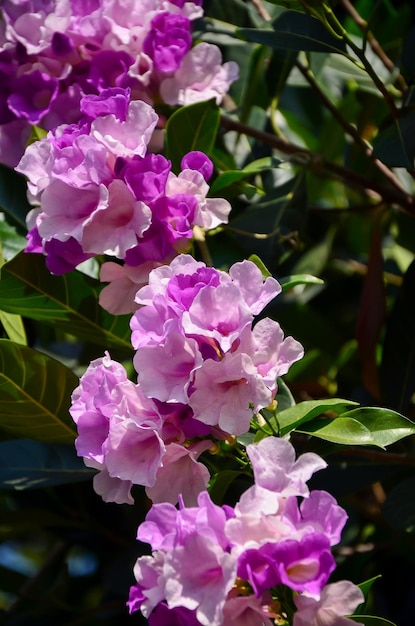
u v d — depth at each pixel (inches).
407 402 54.2
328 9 51.3
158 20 49.6
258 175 58.9
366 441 43.0
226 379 41.3
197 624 39.4
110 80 49.9
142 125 44.5
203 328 41.1
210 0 58.3
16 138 51.6
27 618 60.9
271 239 52.7
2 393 48.3
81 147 44.3
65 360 57.3
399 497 49.8
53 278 49.1
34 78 49.4
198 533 38.6
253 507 38.9
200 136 50.3
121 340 50.8
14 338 51.9
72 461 52.1
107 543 60.1
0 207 51.8
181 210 44.8
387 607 60.2
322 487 51.7
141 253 45.0
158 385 41.5
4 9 50.2
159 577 39.3
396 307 54.4
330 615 39.2
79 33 49.2
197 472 42.8
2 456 52.1
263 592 38.9
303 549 38.3
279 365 41.6
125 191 44.4
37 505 59.7
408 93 52.7
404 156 50.3
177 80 50.4
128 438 42.0
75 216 44.8
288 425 43.3
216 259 52.9
